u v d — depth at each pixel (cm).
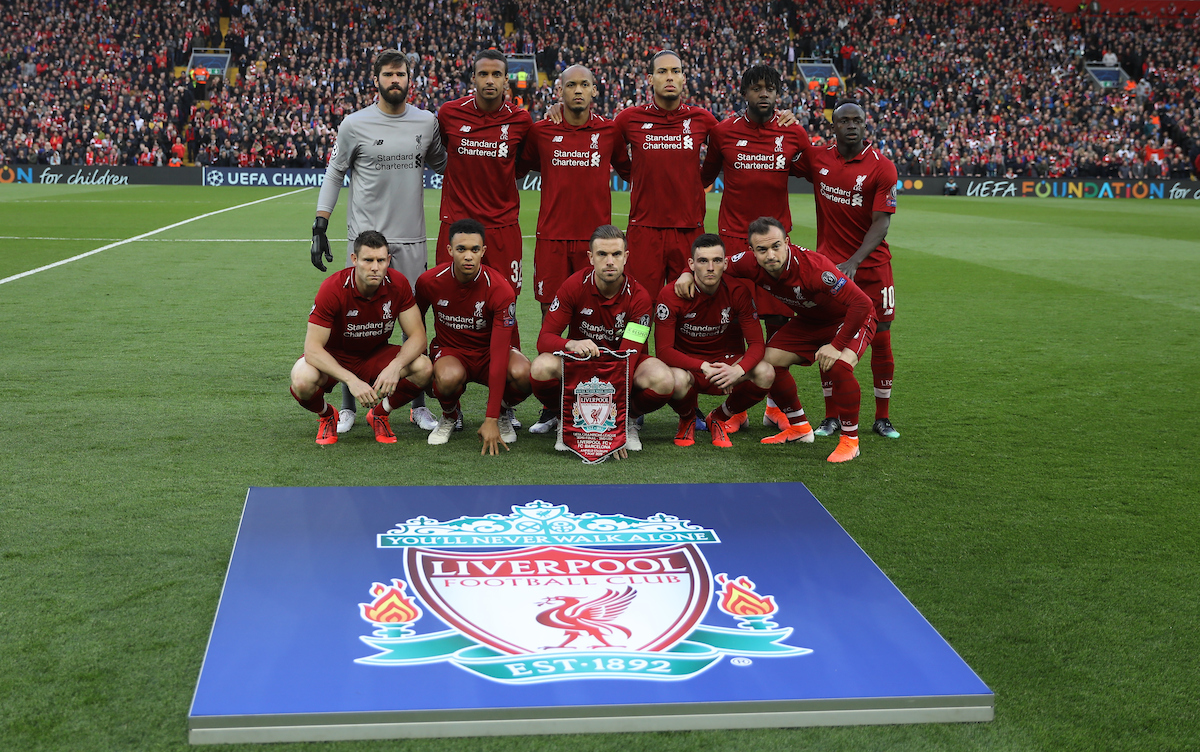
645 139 480
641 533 316
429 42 3241
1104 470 402
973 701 222
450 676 226
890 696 221
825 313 432
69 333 647
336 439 427
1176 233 1597
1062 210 2181
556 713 214
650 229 492
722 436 440
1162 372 589
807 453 427
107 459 390
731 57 3425
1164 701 230
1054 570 301
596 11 3509
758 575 285
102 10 3198
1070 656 250
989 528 336
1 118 2777
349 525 318
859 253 446
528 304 827
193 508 336
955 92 3325
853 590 277
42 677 228
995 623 266
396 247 473
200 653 240
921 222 1792
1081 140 3120
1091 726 220
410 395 436
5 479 362
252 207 1859
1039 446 436
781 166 488
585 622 253
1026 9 3781
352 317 421
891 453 426
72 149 2692
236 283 894
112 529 316
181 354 592
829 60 3456
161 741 206
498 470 391
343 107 2902
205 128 2816
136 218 1562
